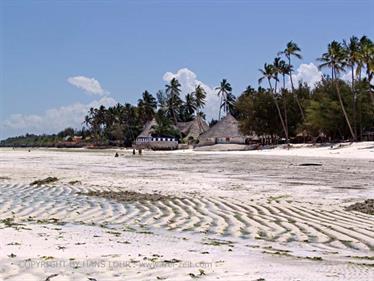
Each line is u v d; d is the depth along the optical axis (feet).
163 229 44.06
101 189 80.43
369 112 263.49
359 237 38.63
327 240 37.88
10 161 186.50
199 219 49.44
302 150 238.07
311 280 23.66
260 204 59.77
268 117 314.14
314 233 40.73
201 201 63.52
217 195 70.74
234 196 69.26
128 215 52.90
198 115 488.85
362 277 24.35
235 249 33.99
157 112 474.08
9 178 102.83
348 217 48.65
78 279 24.82
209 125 506.48
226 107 458.09
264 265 27.78
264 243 36.99
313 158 186.29
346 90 271.08
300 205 58.49
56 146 583.99
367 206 55.67
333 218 48.16
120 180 98.12
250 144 353.51
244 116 338.34
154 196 69.62
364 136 269.64
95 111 597.11
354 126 252.62
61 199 67.15
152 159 207.51
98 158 221.66
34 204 62.13
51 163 171.22
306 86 334.85
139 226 45.83
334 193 71.51
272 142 330.34
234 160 184.75
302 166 139.13
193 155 249.55
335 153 205.67
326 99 270.26
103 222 48.32
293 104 315.37
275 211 53.62
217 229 43.62
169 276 25.12
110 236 38.65
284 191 74.90
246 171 122.83
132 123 516.73
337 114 264.11
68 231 40.78
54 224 45.78
